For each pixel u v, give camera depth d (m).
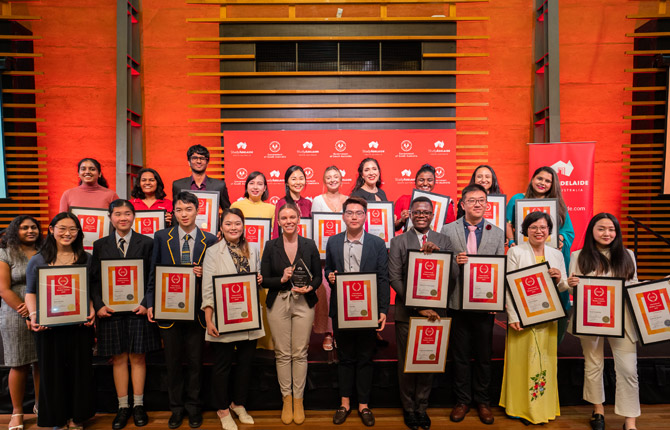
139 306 2.77
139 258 2.80
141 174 3.61
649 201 5.43
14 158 5.32
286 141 5.17
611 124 5.69
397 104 5.36
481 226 2.89
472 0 5.38
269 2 5.35
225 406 2.79
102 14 5.59
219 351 2.75
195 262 2.81
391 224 3.37
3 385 3.05
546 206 3.23
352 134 5.18
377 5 5.59
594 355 2.80
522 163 5.76
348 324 2.73
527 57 5.72
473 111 5.72
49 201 5.54
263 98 5.41
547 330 2.83
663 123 5.21
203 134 5.27
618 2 5.64
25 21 5.47
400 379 2.84
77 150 5.58
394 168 5.20
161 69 5.65
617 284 2.68
